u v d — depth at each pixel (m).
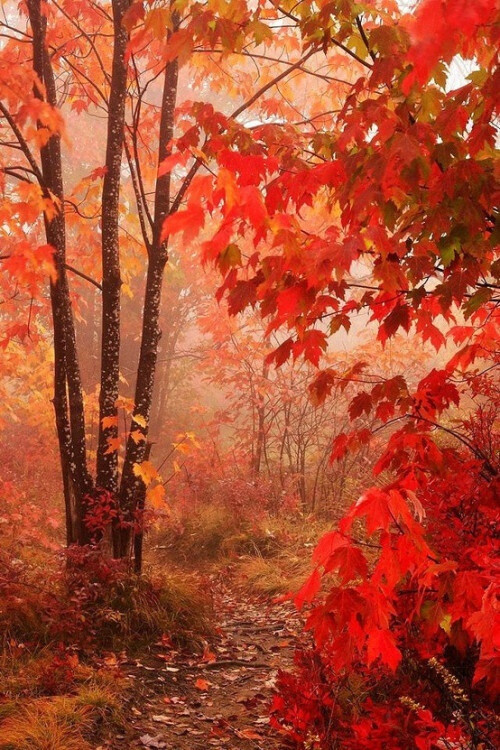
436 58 1.29
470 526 2.90
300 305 2.32
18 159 9.41
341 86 6.45
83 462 5.74
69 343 5.66
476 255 2.21
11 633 4.66
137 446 5.78
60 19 6.33
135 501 5.80
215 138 3.02
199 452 10.85
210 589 6.22
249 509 9.10
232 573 7.76
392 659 1.71
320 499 9.80
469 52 2.23
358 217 2.27
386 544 1.78
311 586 1.78
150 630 5.23
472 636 2.38
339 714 3.26
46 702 3.85
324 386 2.88
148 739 3.75
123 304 15.08
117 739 3.73
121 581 5.42
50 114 2.78
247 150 3.02
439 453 2.55
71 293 6.86
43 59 5.29
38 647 4.62
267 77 6.80
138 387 5.83
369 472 8.65
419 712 2.32
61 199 5.40
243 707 4.31
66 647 4.71
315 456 10.88
